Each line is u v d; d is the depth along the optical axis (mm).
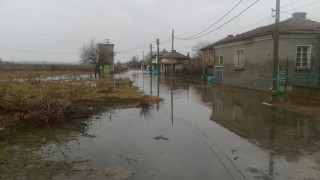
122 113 11703
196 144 7020
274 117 10703
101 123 9625
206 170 5254
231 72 27047
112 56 61781
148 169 5301
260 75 21344
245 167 5398
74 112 10453
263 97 17391
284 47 19359
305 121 9891
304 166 5441
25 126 8586
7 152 6230
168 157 6016
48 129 8461
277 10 15109
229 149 6574
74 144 6969
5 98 11383
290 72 17922
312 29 19094
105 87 21828
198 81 36844
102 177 4906
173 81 36750
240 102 15328
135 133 8211
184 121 10062
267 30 20234
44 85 20781
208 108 13234
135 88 23438
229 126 9180
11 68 59094
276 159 5855
